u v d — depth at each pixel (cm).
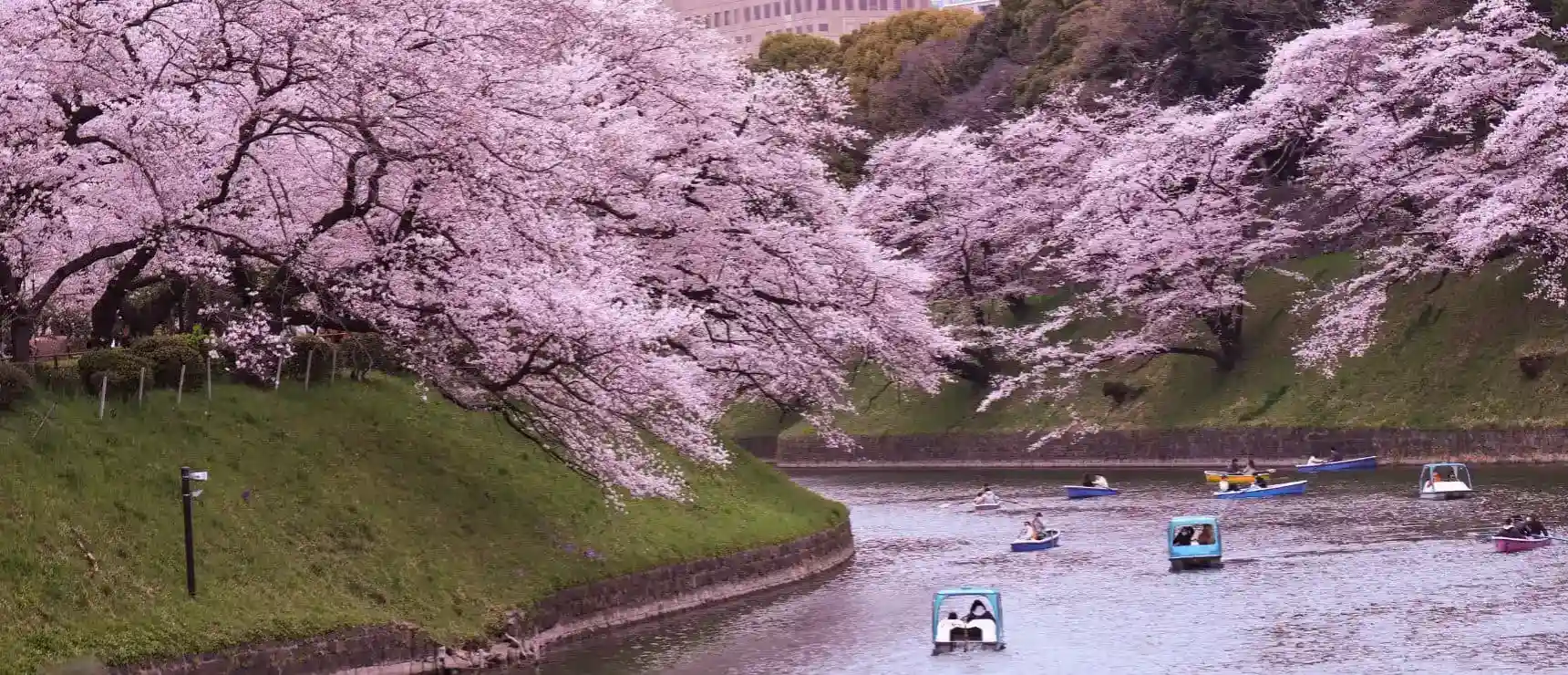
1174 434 7462
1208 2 8531
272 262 3247
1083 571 4353
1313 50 7275
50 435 2828
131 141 2920
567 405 3356
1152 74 8881
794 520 4544
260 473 3127
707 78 4409
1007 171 8750
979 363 8606
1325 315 7138
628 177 3988
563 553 3469
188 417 3177
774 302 4288
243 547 2841
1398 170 7125
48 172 2983
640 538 3775
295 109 3103
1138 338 7756
